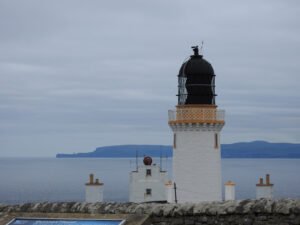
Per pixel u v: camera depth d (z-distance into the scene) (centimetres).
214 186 7338
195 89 7338
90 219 2709
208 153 7319
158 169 8125
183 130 7362
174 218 2684
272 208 2556
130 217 2684
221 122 7362
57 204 2844
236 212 2605
